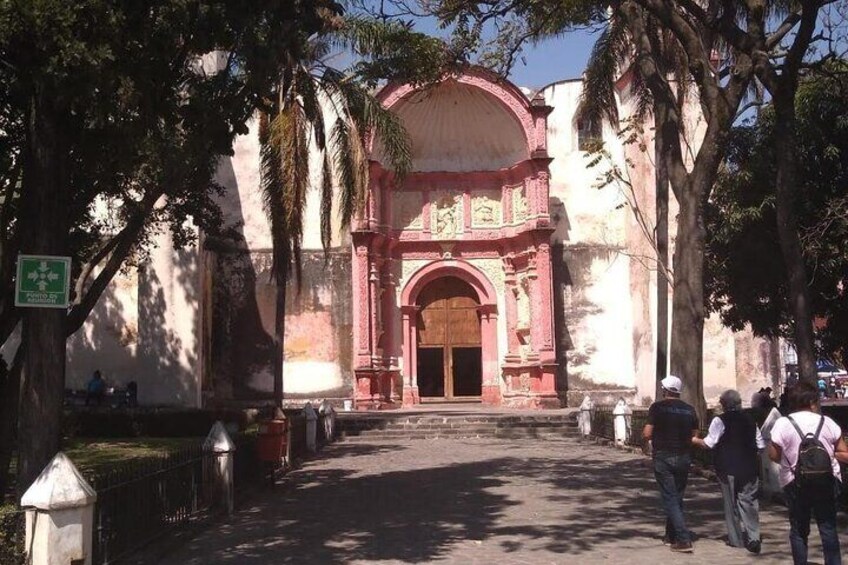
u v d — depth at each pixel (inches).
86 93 283.6
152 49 305.7
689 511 458.6
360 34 565.9
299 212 765.9
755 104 689.6
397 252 1285.7
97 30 287.0
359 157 787.4
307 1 358.6
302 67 749.9
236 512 468.4
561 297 1258.0
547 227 1211.9
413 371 1264.8
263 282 1233.4
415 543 381.7
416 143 1293.1
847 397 1568.7
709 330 1235.2
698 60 563.5
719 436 360.2
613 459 724.7
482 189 1301.7
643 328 1215.6
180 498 404.8
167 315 1091.9
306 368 1223.5
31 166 315.0
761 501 483.8
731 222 746.2
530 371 1217.4
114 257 380.5
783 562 336.2
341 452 815.7
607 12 761.0
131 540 336.5
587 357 1247.5
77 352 1137.4
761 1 521.7
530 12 576.4
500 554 356.8
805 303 516.1
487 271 1285.7
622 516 445.1
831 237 706.8
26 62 297.3
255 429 595.8
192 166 377.7
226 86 365.7
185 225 1057.5
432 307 1305.4
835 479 276.5
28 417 303.1
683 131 794.2
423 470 658.2
